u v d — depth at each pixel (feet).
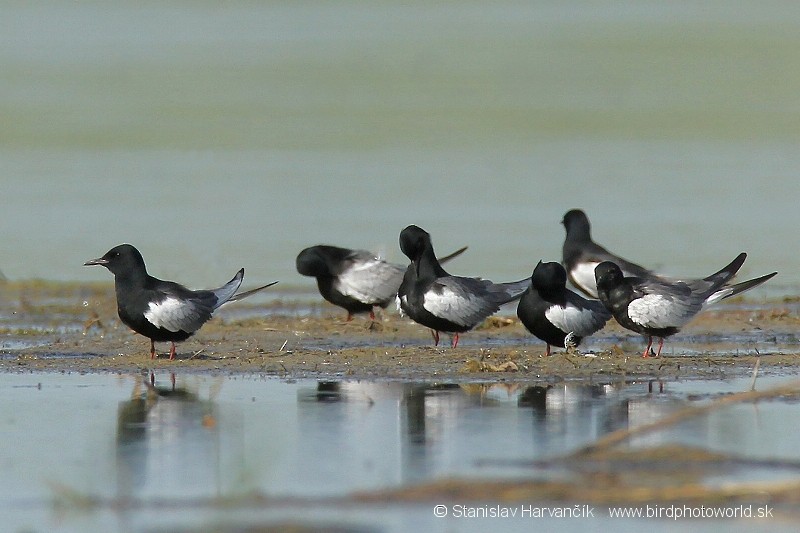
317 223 96.94
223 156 126.21
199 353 59.72
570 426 45.39
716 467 39.50
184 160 124.26
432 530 34.88
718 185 111.24
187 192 109.29
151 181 114.32
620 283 60.85
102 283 81.66
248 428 45.42
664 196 106.73
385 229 94.53
